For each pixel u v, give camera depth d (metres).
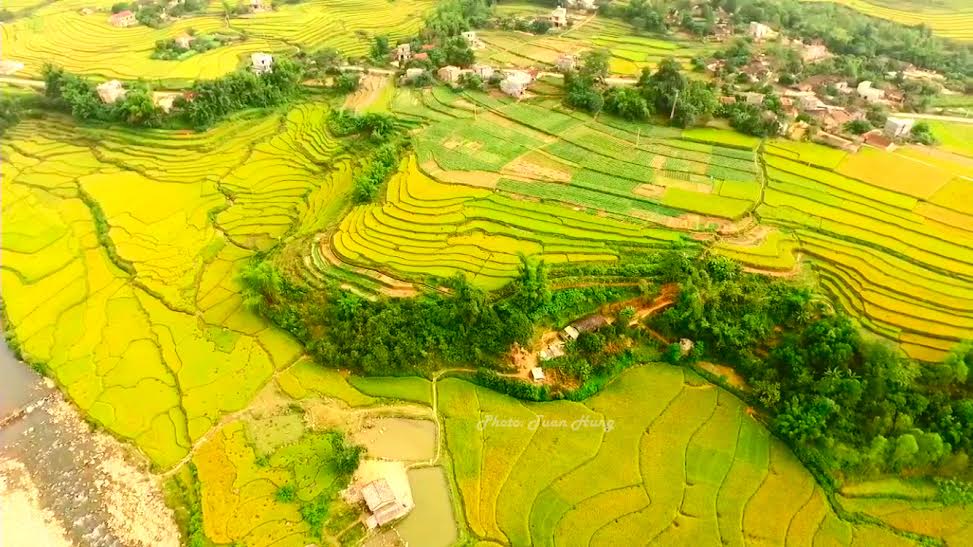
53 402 40.62
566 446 36.22
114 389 41.00
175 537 33.28
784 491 33.44
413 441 37.12
